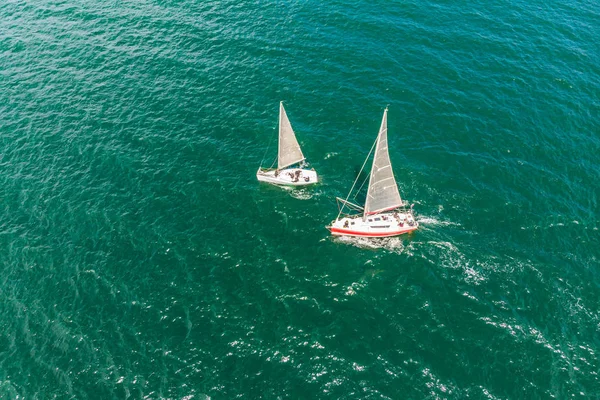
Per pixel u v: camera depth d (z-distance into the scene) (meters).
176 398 46.22
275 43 92.94
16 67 88.62
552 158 69.88
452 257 58.09
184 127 77.25
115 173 69.81
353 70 86.44
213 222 63.22
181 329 51.69
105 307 53.78
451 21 95.62
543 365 47.62
